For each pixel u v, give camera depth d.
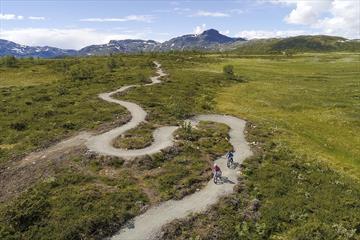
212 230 31.30
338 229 31.58
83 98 76.62
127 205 34.34
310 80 103.38
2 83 102.75
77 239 30.42
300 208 34.62
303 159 48.47
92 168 41.88
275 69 123.38
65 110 67.19
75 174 40.19
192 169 42.00
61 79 103.38
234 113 70.94
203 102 76.81
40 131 56.50
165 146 47.59
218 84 96.44
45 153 47.88
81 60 139.88
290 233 31.31
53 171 41.81
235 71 118.06
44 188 37.69
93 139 50.91
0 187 41.41
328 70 119.06
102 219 31.91
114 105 69.88
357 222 33.00
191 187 37.84
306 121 68.38
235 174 41.25
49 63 130.00
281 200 35.94
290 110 75.00
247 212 33.91
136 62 133.50
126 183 38.38
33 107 70.31
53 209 33.97
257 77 108.19
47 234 30.78
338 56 158.38
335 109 74.38
